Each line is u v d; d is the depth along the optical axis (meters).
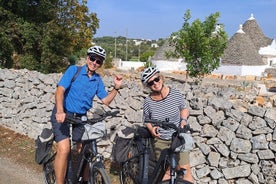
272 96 5.04
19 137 4.67
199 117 3.20
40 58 10.56
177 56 11.03
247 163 3.03
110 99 2.70
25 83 4.98
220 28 10.51
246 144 3.02
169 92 2.62
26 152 4.07
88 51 2.58
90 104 2.68
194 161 3.16
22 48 10.36
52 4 10.94
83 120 2.58
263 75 21.72
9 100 5.14
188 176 2.62
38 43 10.32
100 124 2.59
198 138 3.19
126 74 10.23
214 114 3.15
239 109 3.10
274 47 27.77
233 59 22.50
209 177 3.16
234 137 3.07
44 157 2.86
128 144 2.90
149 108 2.66
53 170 2.85
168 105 2.60
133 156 2.78
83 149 2.62
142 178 2.54
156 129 2.59
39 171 3.58
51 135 2.87
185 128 2.43
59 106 2.48
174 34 10.82
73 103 2.61
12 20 9.89
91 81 2.62
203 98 3.23
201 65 10.41
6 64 10.12
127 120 3.63
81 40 13.46
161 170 2.45
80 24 13.13
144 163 2.58
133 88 3.71
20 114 4.92
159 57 24.94
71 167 2.68
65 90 2.59
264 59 26.83
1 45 9.68
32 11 10.27
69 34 11.38
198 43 10.25
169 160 2.37
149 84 2.56
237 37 23.30
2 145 4.36
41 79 4.72
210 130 3.16
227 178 3.08
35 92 4.77
